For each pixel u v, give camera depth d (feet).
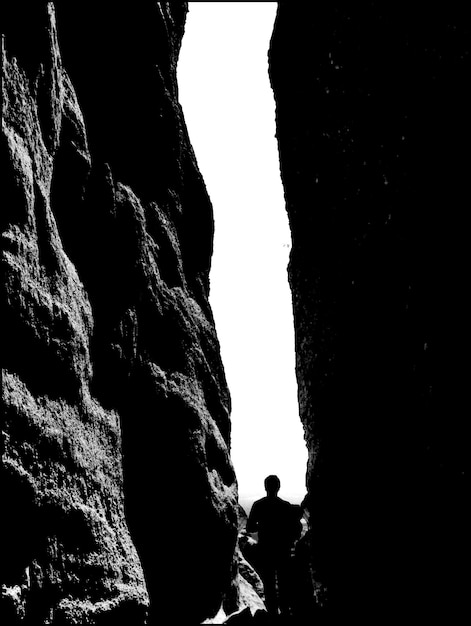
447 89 12.06
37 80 15.33
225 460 26.94
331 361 19.22
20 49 14.65
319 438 20.29
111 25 25.59
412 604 12.66
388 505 14.25
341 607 17.19
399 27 14.55
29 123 14.52
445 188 11.94
